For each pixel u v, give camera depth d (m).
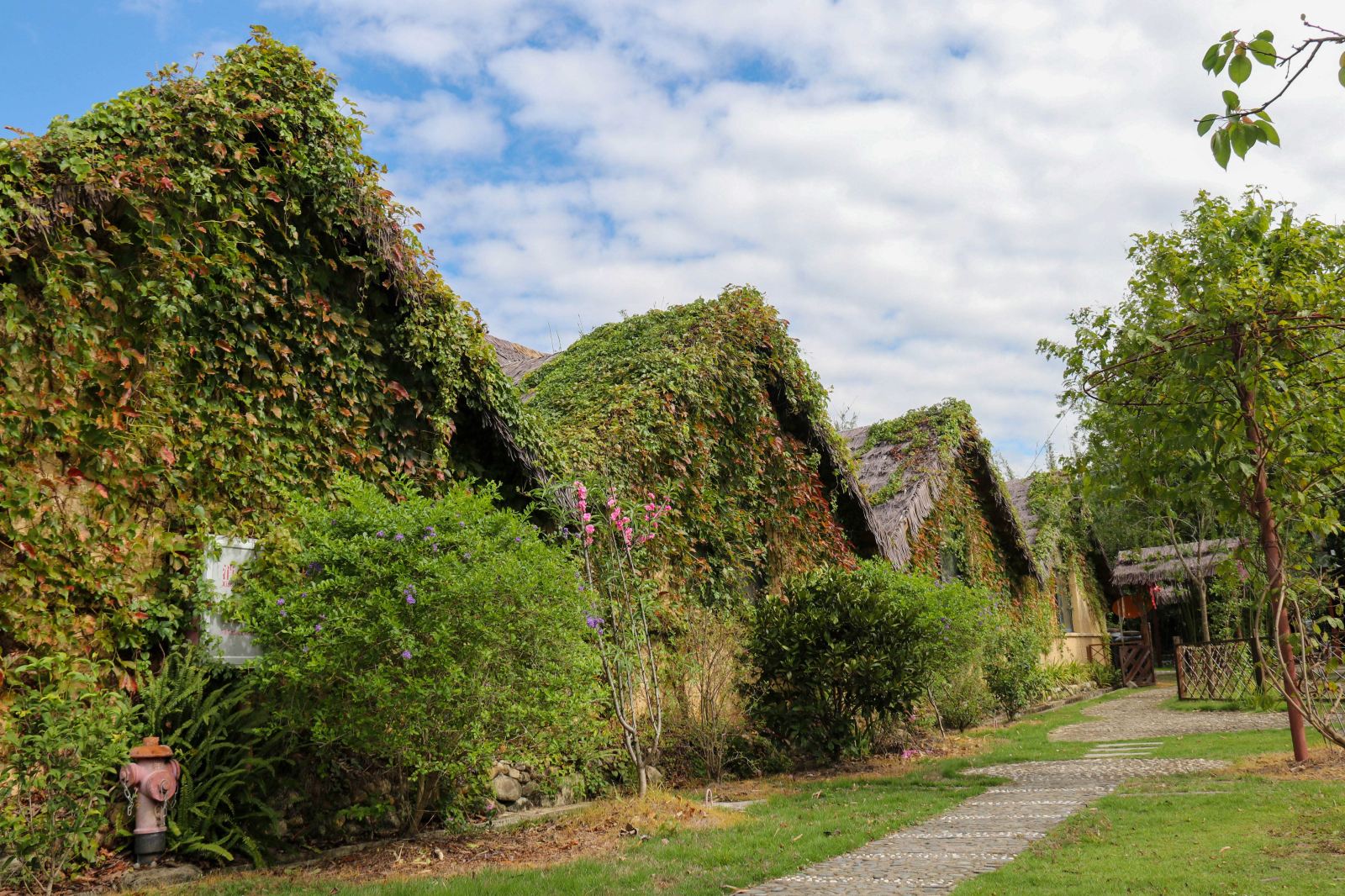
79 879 6.04
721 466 13.72
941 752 12.58
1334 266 9.39
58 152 6.91
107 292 7.18
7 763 6.18
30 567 6.55
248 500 7.91
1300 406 8.32
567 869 5.80
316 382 8.68
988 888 4.83
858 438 20.53
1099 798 7.75
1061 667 23.91
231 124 8.09
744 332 14.20
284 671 6.55
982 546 21.70
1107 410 10.68
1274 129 3.02
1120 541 30.58
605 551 9.89
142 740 6.66
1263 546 8.73
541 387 13.55
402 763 7.09
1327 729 7.85
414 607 6.61
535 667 7.19
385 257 9.07
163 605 7.18
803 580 12.48
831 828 7.02
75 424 6.89
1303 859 5.08
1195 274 9.22
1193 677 18.50
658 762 10.40
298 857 6.96
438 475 9.37
